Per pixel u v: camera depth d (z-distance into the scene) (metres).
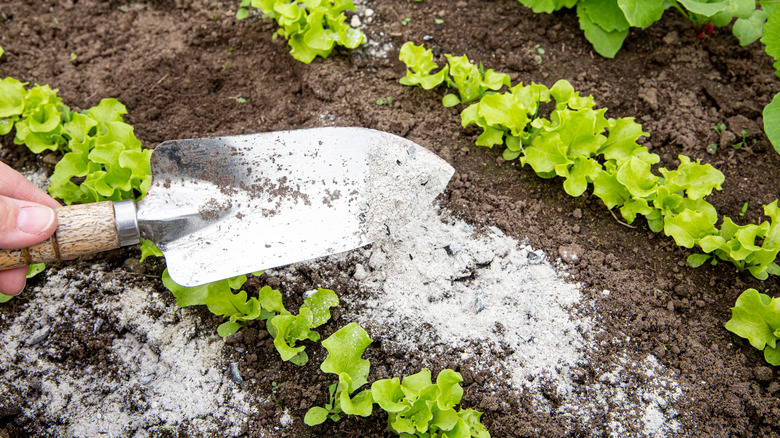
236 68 0.59
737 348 0.51
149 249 0.51
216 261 0.48
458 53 0.59
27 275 0.52
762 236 0.51
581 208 0.54
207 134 0.57
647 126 0.57
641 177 0.52
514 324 0.51
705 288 0.52
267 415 0.50
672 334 0.51
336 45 0.59
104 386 0.50
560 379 0.50
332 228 0.49
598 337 0.51
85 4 0.62
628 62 0.59
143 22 0.62
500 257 0.52
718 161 0.56
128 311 0.52
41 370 0.51
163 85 0.59
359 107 0.57
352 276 0.52
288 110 0.57
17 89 0.55
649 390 0.50
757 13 0.57
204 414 0.50
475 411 0.48
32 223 0.44
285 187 0.50
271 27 0.60
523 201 0.54
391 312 0.51
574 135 0.53
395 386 0.47
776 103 0.53
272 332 0.50
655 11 0.56
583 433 0.49
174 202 0.48
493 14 0.61
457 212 0.53
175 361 0.51
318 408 0.48
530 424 0.49
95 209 0.46
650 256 0.53
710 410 0.49
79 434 0.50
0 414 0.50
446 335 0.51
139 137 0.57
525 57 0.59
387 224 0.51
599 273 0.52
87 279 0.53
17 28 0.61
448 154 0.55
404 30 0.60
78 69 0.60
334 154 0.51
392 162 0.51
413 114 0.57
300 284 0.52
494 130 0.54
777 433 0.48
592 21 0.58
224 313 0.50
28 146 0.55
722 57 0.58
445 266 0.52
